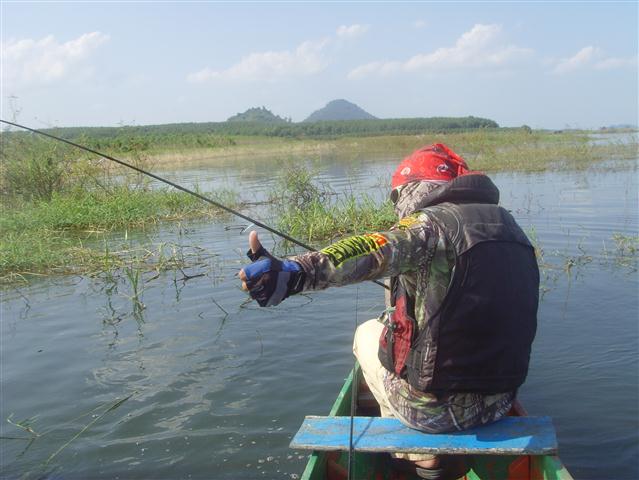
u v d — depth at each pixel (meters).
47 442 3.76
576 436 3.64
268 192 14.46
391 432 2.57
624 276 6.53
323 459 2.82
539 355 4.72
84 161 14.78
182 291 6.75
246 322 5.66
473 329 2.32
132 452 3.62
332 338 5.21
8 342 5.43
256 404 4.11
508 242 2.36
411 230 2.29
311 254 2.19
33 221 11.40
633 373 4.36
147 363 4.84
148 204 12.78
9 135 14.82
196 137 37.91
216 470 3.43
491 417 2.54
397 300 2.52
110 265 7.98
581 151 22.78
